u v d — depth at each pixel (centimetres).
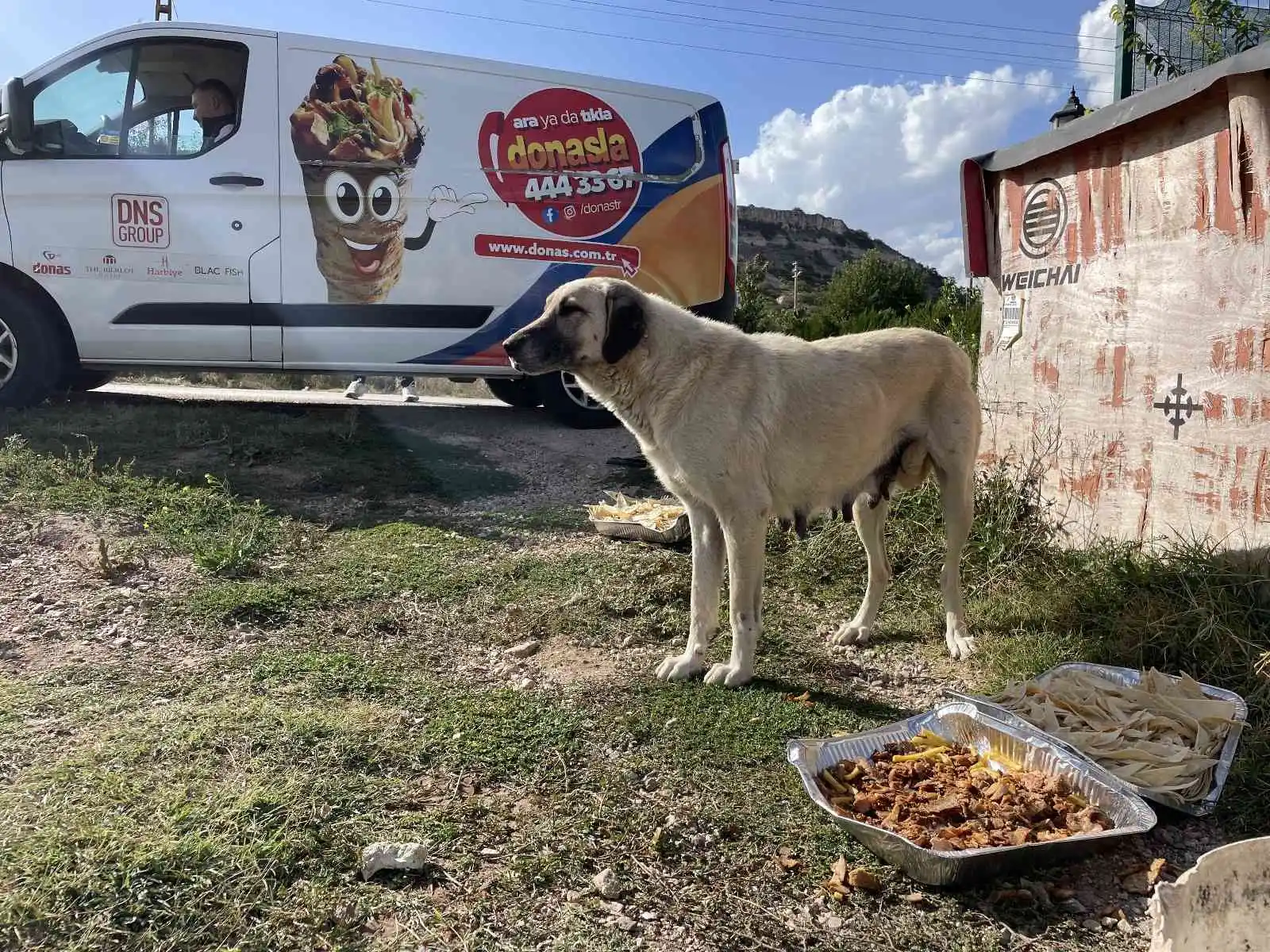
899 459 448
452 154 758
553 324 391
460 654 410
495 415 906
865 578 536
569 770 308
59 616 415
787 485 405
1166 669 376
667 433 390
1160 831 288
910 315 1055
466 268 766
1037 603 461
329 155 729
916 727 329
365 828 264
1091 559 479
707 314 838
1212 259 429
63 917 218
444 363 777
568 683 383
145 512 546
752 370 392
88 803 265
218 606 430
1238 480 417
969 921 245
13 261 696
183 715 325
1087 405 516
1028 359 568
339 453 704
